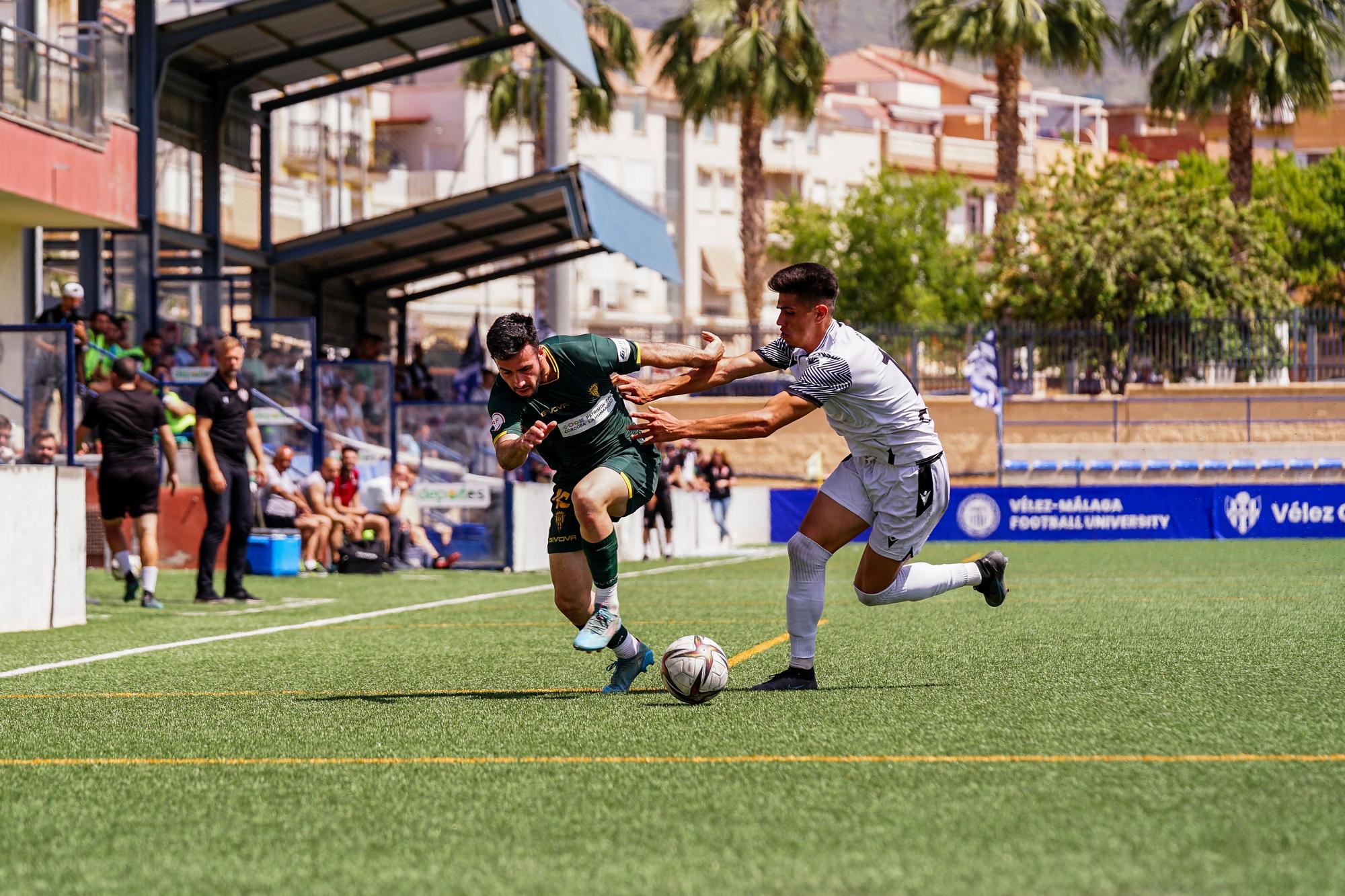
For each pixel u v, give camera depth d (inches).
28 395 679.7
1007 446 1888.5
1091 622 552.7
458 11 1070.4
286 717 325.4
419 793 241.3
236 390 686.5
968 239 2775.6
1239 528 1421.0
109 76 967.0
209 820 225.0
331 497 942.4
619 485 347.6
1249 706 326.3
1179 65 2134.6
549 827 215.2
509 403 333.1
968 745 276.2
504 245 1338.6
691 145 3462.1
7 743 297.0
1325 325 1940.2
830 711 321.4
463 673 408.5
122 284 1026.1
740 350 1850.4
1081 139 4402.1
